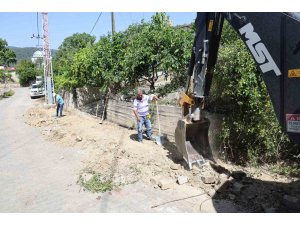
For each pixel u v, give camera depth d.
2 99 40.88
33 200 6.57
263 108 6.97
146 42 12.52
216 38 6.30
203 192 6.22
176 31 12.12
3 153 10.92
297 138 4.33
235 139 7.81
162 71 12.89
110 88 15.32
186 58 11.52
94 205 6.07
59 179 7.69
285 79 4.39
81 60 18.67
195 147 7.22
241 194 6.00
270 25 4.52
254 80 6.91
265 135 7.19
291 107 4.34
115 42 14.98
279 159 7.43
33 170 8.63
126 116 13.21
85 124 14.89
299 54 4.21
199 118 6.79
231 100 7.73
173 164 7.53
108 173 7.53
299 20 4.20
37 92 39.34
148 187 6.68
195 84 6.52
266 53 4.59
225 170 6.98
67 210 5.96
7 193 7.06
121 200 6.20
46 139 12.59
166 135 10.23
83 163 8.78
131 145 9.66
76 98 21.92
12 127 16.81
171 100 11.13
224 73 7.40
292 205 5.39
